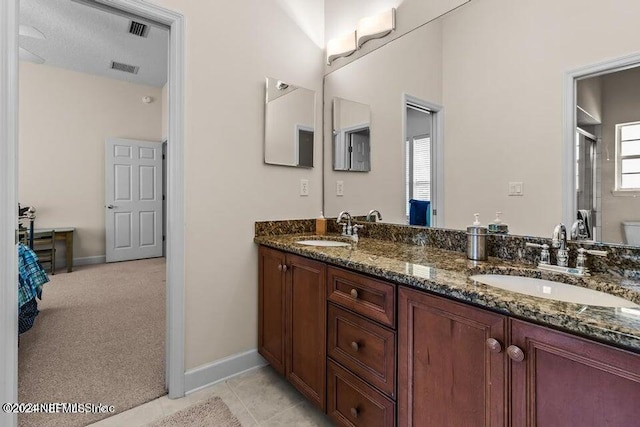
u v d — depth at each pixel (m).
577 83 1.20
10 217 1.23
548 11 1.27
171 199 1.68
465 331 0.91
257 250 1.99
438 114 1.66
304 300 1.58
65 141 4.61
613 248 1.08
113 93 4.99
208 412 1.57
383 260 1.30
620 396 0.65
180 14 1.65
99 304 3.08
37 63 4.37
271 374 1.93
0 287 1.21
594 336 0.67
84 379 1.82
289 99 2.13
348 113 2.17
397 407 1.11
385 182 1.94
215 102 1.79
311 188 2.28
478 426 0.88
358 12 2.09
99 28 3.40
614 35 1.12
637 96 1.07
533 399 0.77
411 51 1.79
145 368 1.95
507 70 1.40
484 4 1.48
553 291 1.07
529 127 1.33
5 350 1.22
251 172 1.96
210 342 1.81
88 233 4.81
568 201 1.22
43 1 2.93
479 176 1.50
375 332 1.19
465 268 1.16
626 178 1.09
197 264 1.75
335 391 1.39
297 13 2.19
